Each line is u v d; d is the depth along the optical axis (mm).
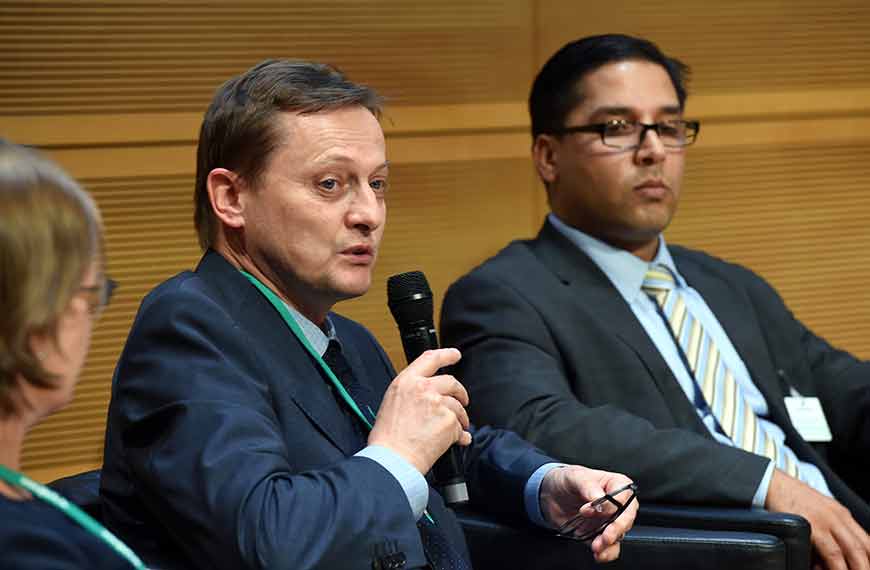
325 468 3967
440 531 4527
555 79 6469
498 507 5145
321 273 4254
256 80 4293
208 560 3814
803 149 9734
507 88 8734
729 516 5078
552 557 5062
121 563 2758
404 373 4145
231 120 4262
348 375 4543
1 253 2559
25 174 2617
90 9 7492
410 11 8406
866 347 10094
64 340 2686
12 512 2602
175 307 4125
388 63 8383
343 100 4277
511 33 8703
